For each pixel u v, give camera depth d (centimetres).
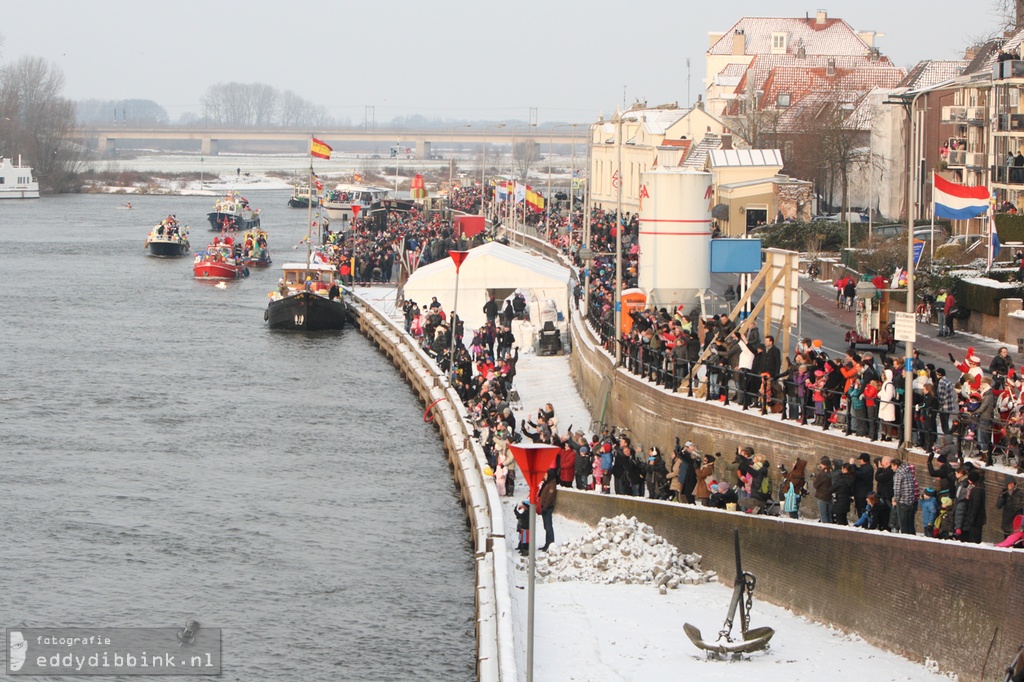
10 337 9500
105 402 7256
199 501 5334
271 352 9125
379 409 7250
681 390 5131
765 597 3688
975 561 3003
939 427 4141
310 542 4831
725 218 11488
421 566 4584
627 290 6500
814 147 12531
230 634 3969
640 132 14662
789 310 5078
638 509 4225
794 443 4306
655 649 3319
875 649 3262
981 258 7619
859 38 17700
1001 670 2939
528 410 6569
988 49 10531
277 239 18925
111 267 14525
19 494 5372
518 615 3584
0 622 4028
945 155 10119
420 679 3675
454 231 14762
